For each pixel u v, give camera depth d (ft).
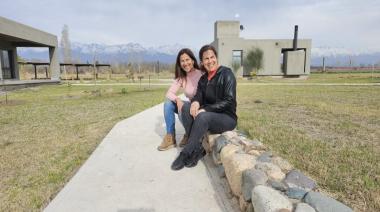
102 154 10.00
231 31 113.80
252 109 21.88
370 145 10.97
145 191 7.02
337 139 11.97
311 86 55.26
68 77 113.50
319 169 8.16
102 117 18.92
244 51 107.04
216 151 8.42
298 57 107.14
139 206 6.27
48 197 7.03
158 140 12.00
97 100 31.40
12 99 33.37
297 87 52.37
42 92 44.52
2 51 58.29
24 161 9.77
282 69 113.70
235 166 6.36
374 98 30.22
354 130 13.80
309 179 5.42
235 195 6.40
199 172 8.26
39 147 11.48
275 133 13.03
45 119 18.34
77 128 15.15
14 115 20.22
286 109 21.79
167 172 8.27
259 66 106.83
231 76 8.95
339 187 6.92
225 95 8.91
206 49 9.25
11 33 49.14
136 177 7.89
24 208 6.52
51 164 9.43
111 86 60.44
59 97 35.88
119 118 18.29
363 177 7.55
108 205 6.33
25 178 8.28
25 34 54.54
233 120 9.27
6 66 60.08
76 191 7.02
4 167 9.20
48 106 25.81
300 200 4.79
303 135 12.67
